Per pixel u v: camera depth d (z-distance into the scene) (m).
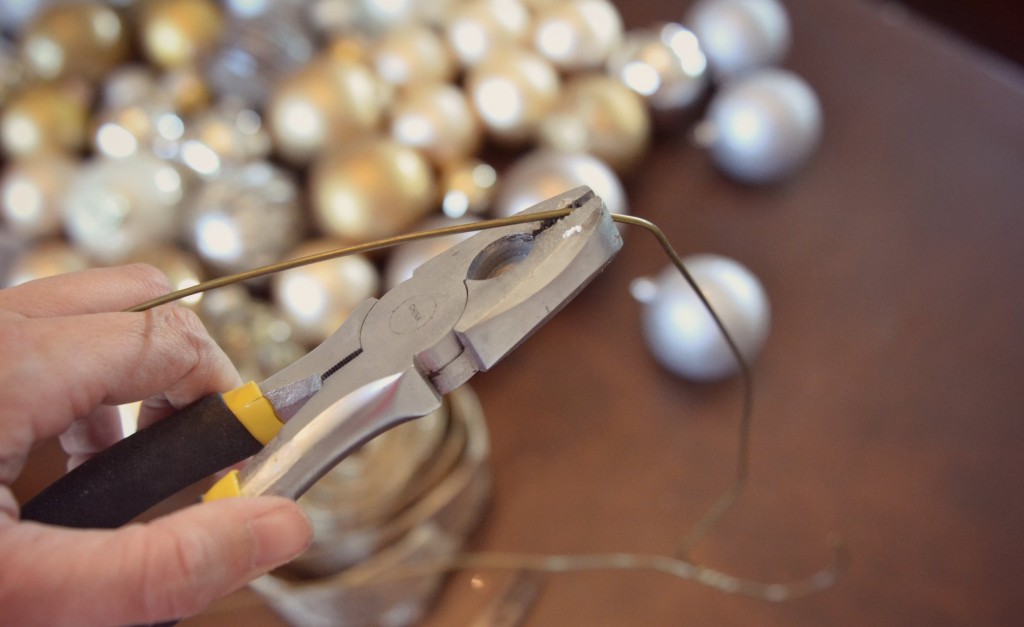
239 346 0.45
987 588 0.42
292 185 0.49
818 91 0.53
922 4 0.64
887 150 0.51
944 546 0.43
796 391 0.46
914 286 0.48
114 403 0.32
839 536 0.43
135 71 0.53
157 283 0.34
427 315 0.31
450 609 0.43
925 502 0.44
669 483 0.45
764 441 0.45
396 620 0.43
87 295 0.33
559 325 0.48
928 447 0.45
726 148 0.49
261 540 0.29
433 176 0.50
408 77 0.51
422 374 0.31
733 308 0.44
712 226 0.50
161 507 0.41
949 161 0.51
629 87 0.50
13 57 0.54
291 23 0.52
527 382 0.47
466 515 0.44
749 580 0.43
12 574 0.28
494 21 0.51
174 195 0.49
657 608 0.43
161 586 0.28
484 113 0.50
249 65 0.50
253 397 0.32
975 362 0.46
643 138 0.50
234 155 0.49
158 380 0.32
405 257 0.46
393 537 0.43
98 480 0.31
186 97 0.51
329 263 0.46
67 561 0.28
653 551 0.44
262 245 0.47
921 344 0.47
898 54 0.54
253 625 0.43
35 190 0.50
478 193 0.47
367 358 0.31
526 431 0.46
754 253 0.49
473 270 0.32
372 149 0.47
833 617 0.42
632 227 0.50
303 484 0.31
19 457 0.30
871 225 0.50
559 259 0.30
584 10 0.51
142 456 0.32
